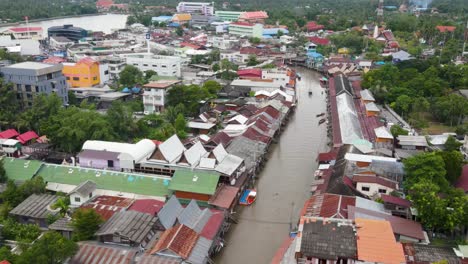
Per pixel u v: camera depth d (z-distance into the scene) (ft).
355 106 432.25
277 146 358.23
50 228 201.05
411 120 378.53
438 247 185.57
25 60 562.25
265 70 548.31
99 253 177.47
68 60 582.76
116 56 594.24
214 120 386.11
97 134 309.63
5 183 249.55
